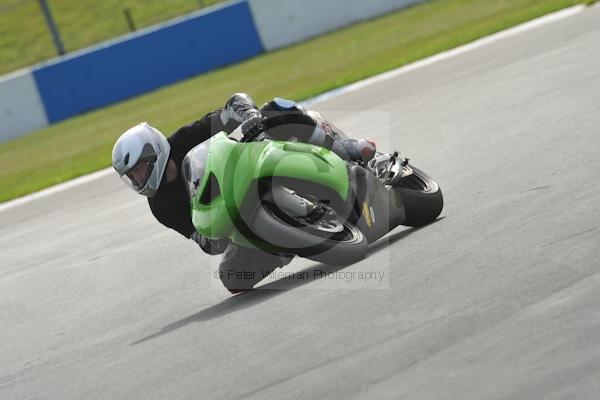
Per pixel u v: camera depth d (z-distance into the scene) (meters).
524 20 69.19
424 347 14.68
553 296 15.30
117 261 32.75
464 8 95.19
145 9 131.88
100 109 103.62
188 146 22.62
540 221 20.20
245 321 19.45
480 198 24.86
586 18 59.28
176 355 18.73
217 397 15.32
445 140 36.34
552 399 11.72
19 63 125.94
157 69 105.69
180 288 26.14
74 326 25.39
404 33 87.75
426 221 23.83
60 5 138.50
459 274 17.98
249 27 106.50
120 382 18.17
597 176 22.92
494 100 41.25
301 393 14.29
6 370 22.72
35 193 59.56
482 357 13.62
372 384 13.80
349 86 63.53
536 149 29.17
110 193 50.81
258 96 73.06
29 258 38.59
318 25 107.75
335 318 17.55
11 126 104.00
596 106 32.94
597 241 17.53
